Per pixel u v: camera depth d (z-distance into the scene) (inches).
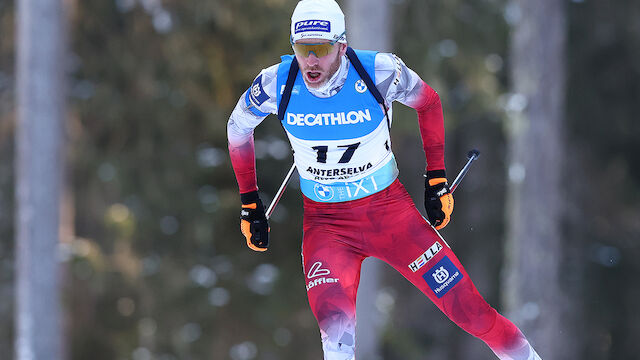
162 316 1914.4
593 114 2143.2
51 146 1441.9
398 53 1932.8
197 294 1907.0
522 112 1589.6
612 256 2223.2
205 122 1868.8
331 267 517.7
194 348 1918.1
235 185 1990.7
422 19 1951.3
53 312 1469.0
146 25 1804.9
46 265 1454.2
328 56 474.3
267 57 1822.1
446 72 2044.8
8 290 1856.5
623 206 2230.6
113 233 1846.7
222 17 1776.6
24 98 1441.9
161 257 1911.9
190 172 1891.0
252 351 1953.7
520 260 1610.5
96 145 1843.0
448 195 537.6
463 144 2549.2
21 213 1460.4
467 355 2564.0
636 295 2242.9
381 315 2175.2
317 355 2016.5
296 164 536.4
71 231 1840.6
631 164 2219.5
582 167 2187.5
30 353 1456.7
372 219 522.0
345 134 500.4
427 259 520.7
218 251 1968.5
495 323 516.4
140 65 1820.9
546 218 1585.9
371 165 514.6
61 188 1465.3
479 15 2038.6
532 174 1587.1
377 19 1370.6
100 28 1809.8
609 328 2272.4
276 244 2010.3
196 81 1843.0
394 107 1879.9
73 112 1798.7
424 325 2588.6
